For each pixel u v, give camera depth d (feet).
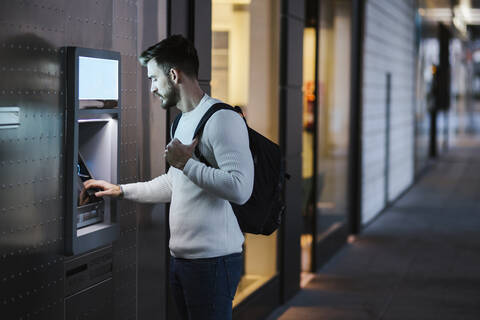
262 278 17.97
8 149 8.20
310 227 22.50
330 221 25.03
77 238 9.33
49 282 9.11
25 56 8.42
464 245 27.27
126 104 10.96
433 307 18.69
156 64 9.16
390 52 37.45
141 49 11.35
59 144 9.13
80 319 9.92
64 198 9.29
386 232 30.04
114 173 10.08
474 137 96.37
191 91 9.24
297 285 20.27
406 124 44.70
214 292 9.20
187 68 9.16
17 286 8.50
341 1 25.99
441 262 24.22
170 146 8.71
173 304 12.87
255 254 17.61
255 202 9.34
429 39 57.98
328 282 21.49
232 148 8.82
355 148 28.96
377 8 32.99
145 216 11.73
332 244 24.91
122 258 11.07
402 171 43.34
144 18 11.42
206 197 9.11
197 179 8.69
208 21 13.78
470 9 68.59
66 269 9.48
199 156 9.06
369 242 27.81
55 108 9.01
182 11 12.80
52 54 8.91
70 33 9.32
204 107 9.18
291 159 19.61
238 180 8.70
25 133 8.48
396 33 39.65
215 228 9.14
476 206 37.83
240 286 16.88
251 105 17.22
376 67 33.14
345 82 26.99
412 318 17.67
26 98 8.45
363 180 30.55
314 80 22.41
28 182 8.59
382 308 18.58
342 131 26.66
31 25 8.52
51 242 9.09
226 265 9.23
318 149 22.91
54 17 8.96
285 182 18.98
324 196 24.03
